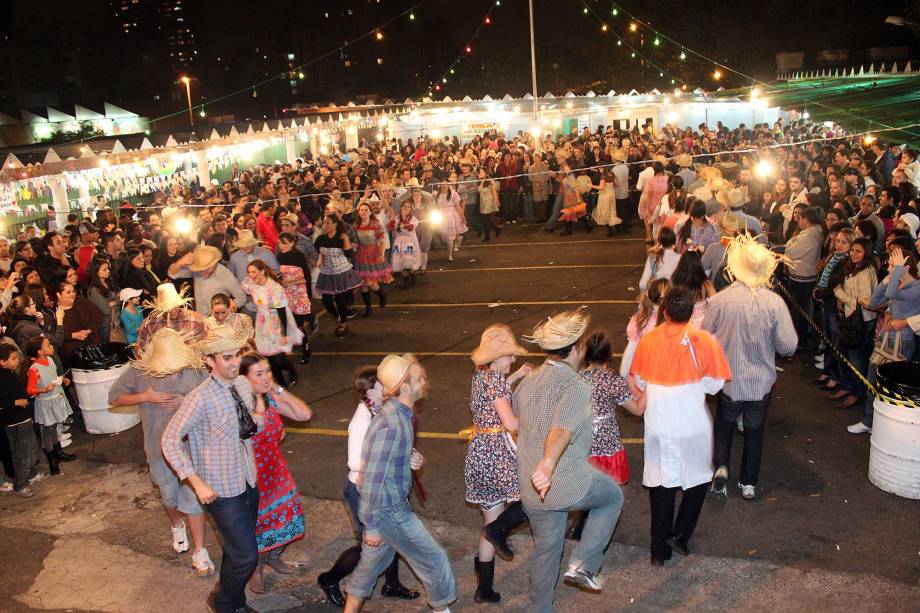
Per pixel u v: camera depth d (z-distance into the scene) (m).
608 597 4.85
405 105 31.25
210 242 11.44
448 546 5.57
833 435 6.85
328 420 8.03
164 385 5.23
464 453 7.00
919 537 5.21
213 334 4.39
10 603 5.22
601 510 4.46
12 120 38.44
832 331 7.72
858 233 7.75
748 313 5.51
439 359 9.65
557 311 11.38
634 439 7.06
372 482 4.22
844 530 5.36
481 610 4.83
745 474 5.81
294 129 25.73
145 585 5.36
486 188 17.66
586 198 18.27
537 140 24.41
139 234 12.27
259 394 4.77
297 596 5.13
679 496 6.19
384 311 12.27
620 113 30.89
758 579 4.89
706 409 4.98
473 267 15.16
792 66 42.69
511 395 4.70
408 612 4.88
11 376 6.71
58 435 7.46
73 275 8.89
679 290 4.82
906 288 6.25
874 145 15.38
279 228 13.15
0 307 8.97
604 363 5.14
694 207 8.41
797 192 11.02
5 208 15.30
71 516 6.44
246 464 4.56
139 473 7.19
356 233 11.91
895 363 5.95
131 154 17.69
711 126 31.16
